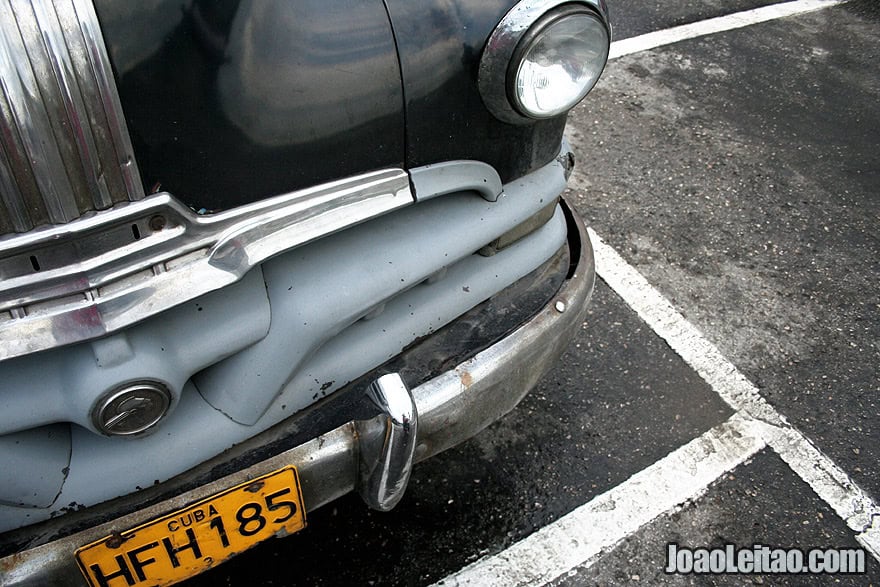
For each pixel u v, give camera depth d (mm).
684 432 2166
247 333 1225
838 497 2029
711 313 2566
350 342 1391
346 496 1937
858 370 2404
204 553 1265
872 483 2074
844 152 3445
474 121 1325
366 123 1194
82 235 983
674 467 2066
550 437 2123
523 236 1611
